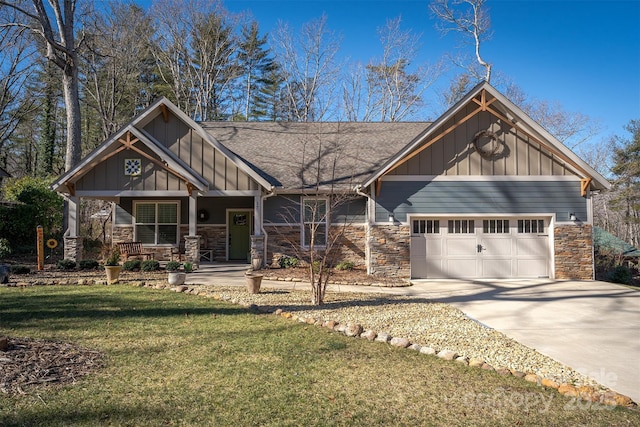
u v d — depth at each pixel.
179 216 18.20
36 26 24.56
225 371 5.18
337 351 6.09
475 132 14.18
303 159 16.05
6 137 28.89
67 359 5.38
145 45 32.19
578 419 4.18
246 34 37.00
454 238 14.37
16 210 18.89
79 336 6.49
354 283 12.77
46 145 32.59
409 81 35.56
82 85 31.34
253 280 10.53
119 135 14.55
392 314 8.70
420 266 14.30
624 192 30.58
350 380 5.02
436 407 4.38
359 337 6.92
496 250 14.36
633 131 32.28
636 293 11.46
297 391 4.65
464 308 9.48
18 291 10.37
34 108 29.38
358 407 4.32
